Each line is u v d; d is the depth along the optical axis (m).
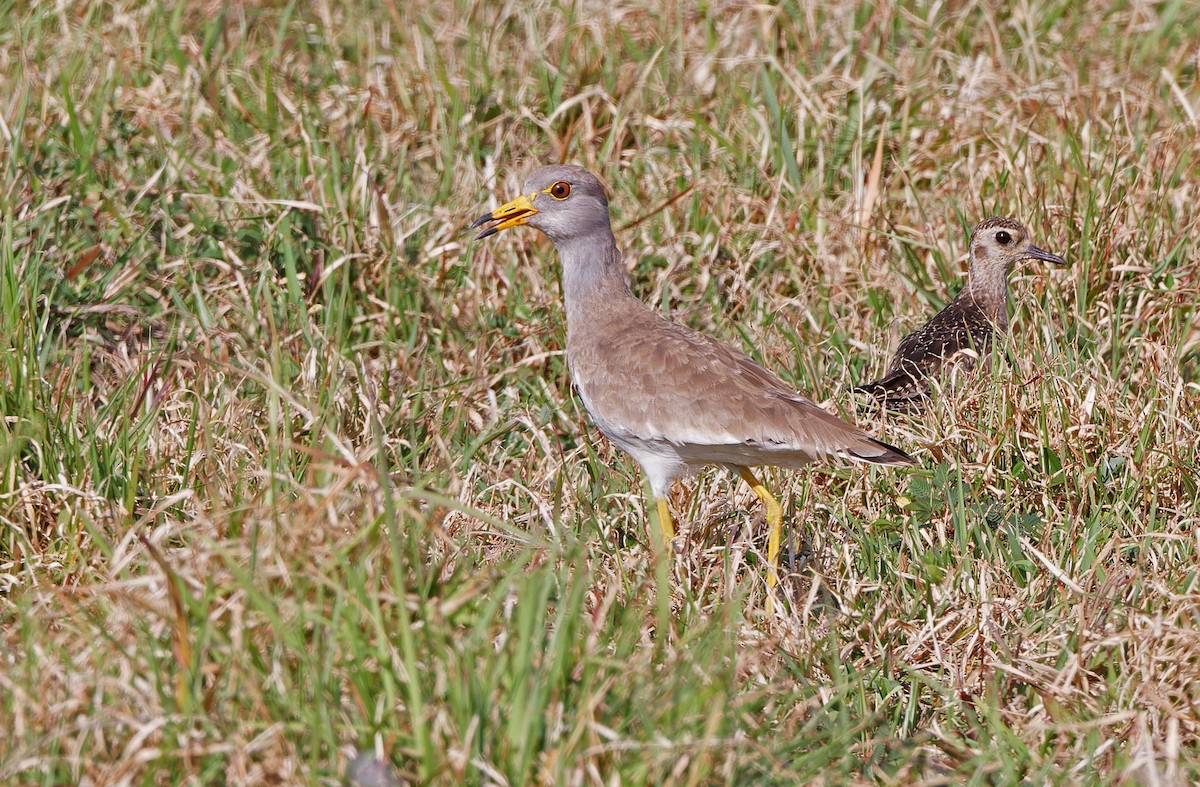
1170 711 8.16
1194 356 12.64
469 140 15.99
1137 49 18.53
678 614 9.51
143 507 10.05
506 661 7.37
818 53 17.67
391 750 7.09
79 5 18.59
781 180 15.01
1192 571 9.55
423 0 19.50
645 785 7.07
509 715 7.13
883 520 10.64
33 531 9.67
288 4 18.84
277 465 9.74
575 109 16.59
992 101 16.64
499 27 18.50
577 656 7.71
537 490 11.10
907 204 15.16
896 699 9.16
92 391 11.69
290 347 12.62
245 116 16.36
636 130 16.44
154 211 14.08
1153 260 13.59
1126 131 15.67
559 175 11.64
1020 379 11.66
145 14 18.48
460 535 9.84
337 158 14.79
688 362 10.80
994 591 9.70
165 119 16.20
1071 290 13.62
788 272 14.44
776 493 11.51
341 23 19.05
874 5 17.98
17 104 15.48
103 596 8.15
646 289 14.21
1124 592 9.40
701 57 17.64
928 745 8.64
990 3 18.80
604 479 11.52
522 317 13.71
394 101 16.41
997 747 8.30
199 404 10.74
